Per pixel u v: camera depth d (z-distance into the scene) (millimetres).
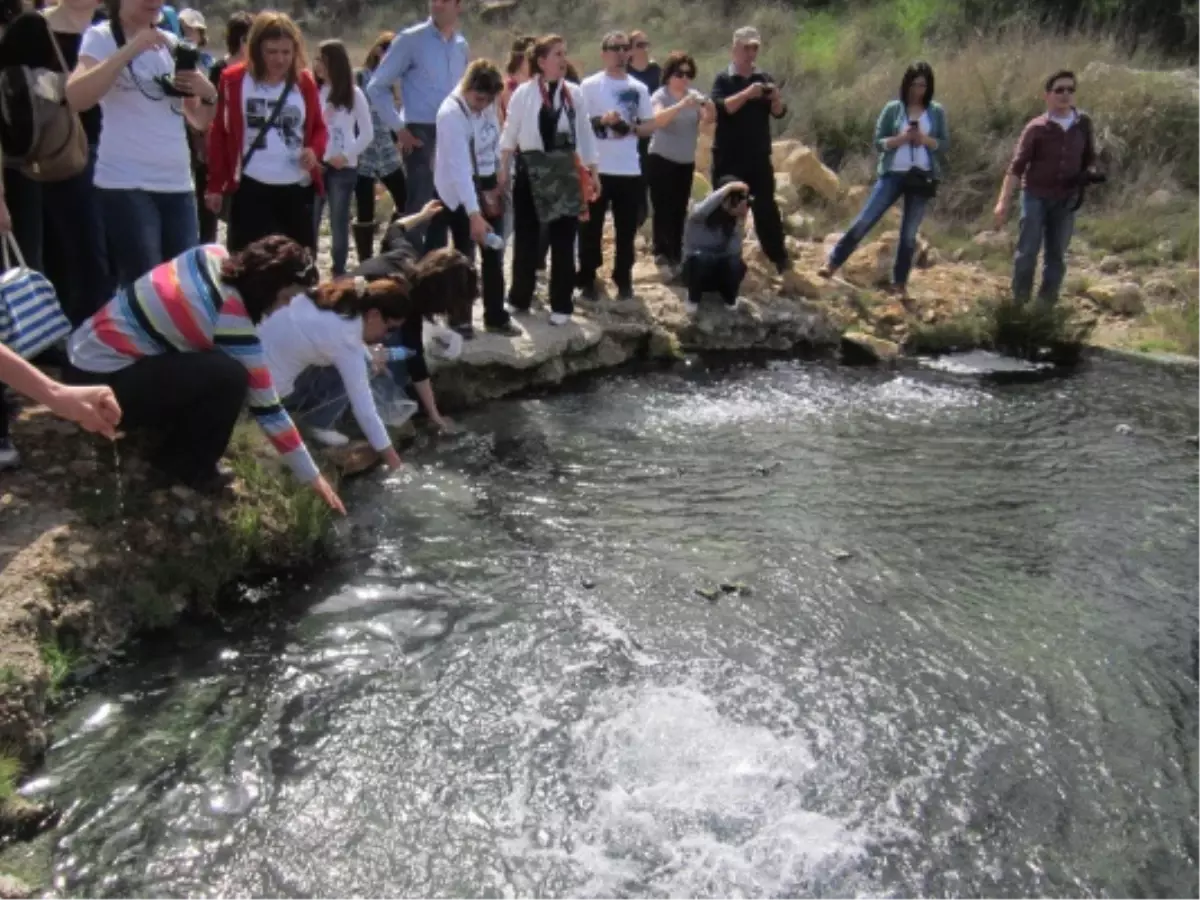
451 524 5461
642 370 7992
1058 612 4867
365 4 24172
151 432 5082
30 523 4605
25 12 4871
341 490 5688
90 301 5859
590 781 3766
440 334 6945
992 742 4020
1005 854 3514
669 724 4035
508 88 8383
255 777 3752
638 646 4504
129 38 5234
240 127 6121
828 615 4781
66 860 3389
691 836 3543
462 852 3469
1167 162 12391
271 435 4879
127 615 4535
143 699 4133
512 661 4387
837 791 3750
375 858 3441
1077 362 8523
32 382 2859
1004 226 11414
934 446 6688
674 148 8930
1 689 3809
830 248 10164
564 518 5570
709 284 8648
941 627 4723
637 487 5965
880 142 9258
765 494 5926
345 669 4328
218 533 4910
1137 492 6098
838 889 3359
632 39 9609
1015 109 12859
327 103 7434
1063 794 3777
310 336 5332
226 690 4195
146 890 3297
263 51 6027
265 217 6230
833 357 8484
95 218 5773
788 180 11406
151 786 3699
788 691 4254
